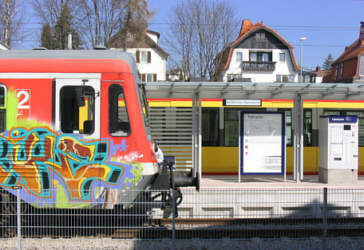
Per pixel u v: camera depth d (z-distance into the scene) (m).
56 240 6.58
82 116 6.84
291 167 13.80
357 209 9.02
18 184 6.70
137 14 27.56
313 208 8.50
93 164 6.76
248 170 11.80
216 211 8.75
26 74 6.83
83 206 6.72
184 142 12.39
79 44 28.42
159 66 42.62
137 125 6.90
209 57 30.41
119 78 6.91
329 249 6.44
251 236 7.03
